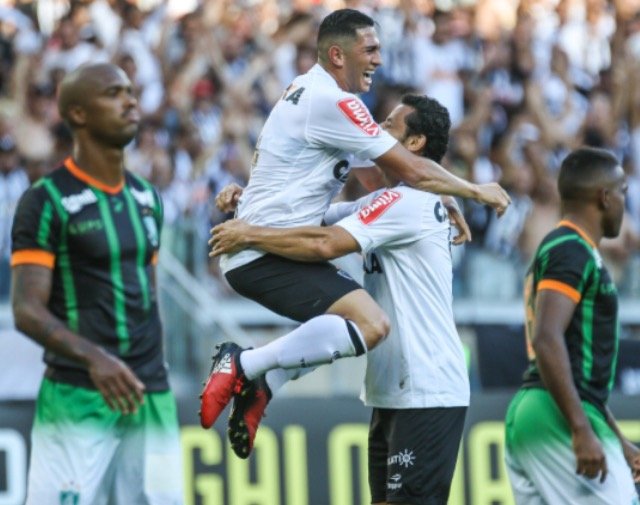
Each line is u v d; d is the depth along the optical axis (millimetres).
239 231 9844
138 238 11164
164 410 11312
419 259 10297
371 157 9812
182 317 18281
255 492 15641
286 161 9922
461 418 10422
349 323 9719
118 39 22703
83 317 10953
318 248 9789
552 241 10562
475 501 15969
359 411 15961
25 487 15055
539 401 10719
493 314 20344
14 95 21812
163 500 11227
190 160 21781
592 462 10281
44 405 11047
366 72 10141
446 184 9844
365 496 15812
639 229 22188
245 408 10180
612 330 10711
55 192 10891
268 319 19672
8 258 19031
